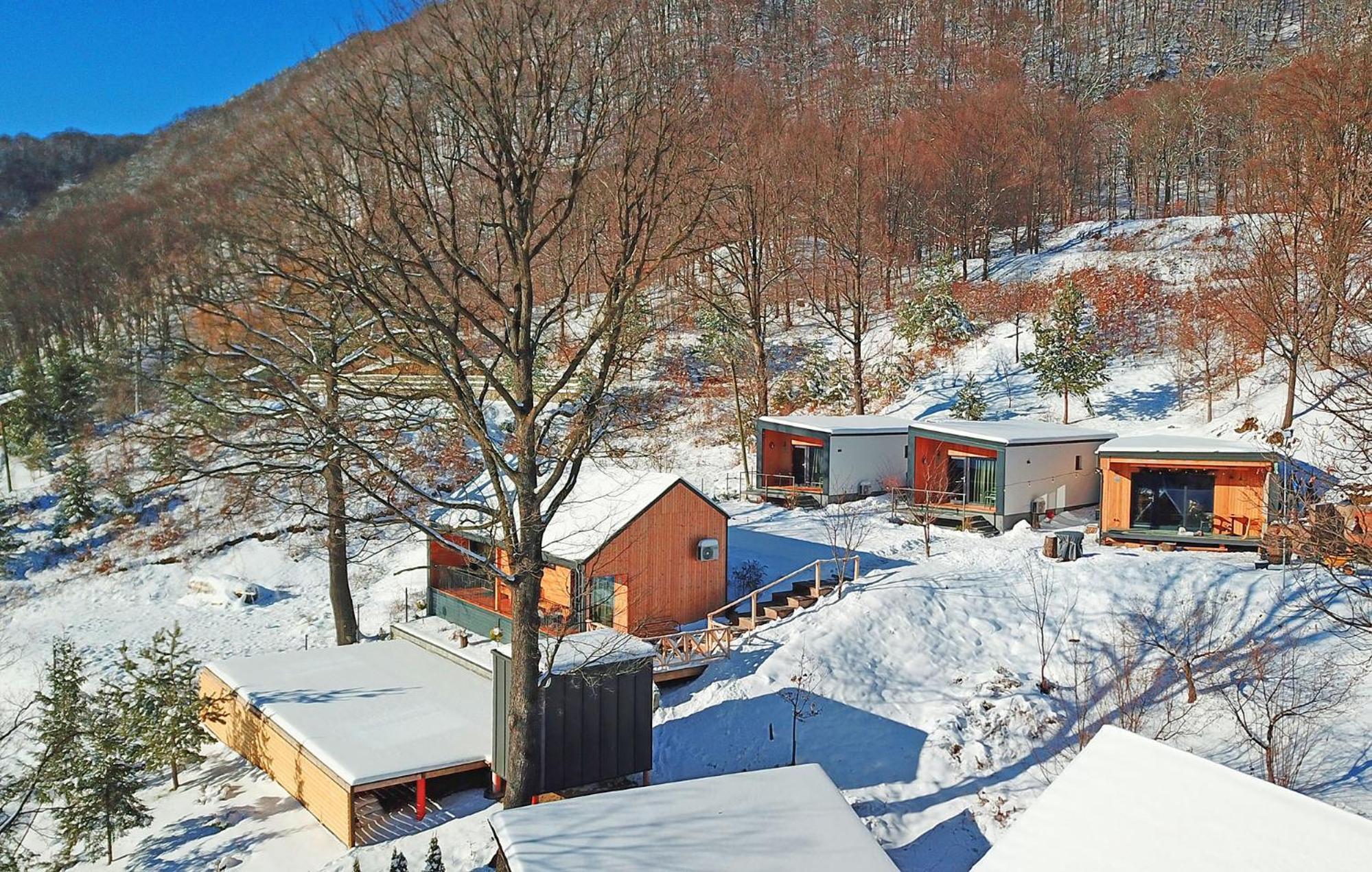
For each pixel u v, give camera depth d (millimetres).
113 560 33938
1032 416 37219
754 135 39938
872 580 22359
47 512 39562
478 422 14750
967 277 55219
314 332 20734
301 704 17422
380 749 15461
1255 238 41000
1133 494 25656
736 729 17766
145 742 17797
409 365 22703
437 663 20047
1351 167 26984
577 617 20812
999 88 70875
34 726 18281
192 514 35844
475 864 13797
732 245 42188
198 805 17531
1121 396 37219
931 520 28297
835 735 17344
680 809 11719
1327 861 8156
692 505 22250
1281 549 20406
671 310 51562
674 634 20547
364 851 14367
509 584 14523
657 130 15938
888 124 69875
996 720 17125
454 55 13898
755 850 10930
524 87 14633
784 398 42469
